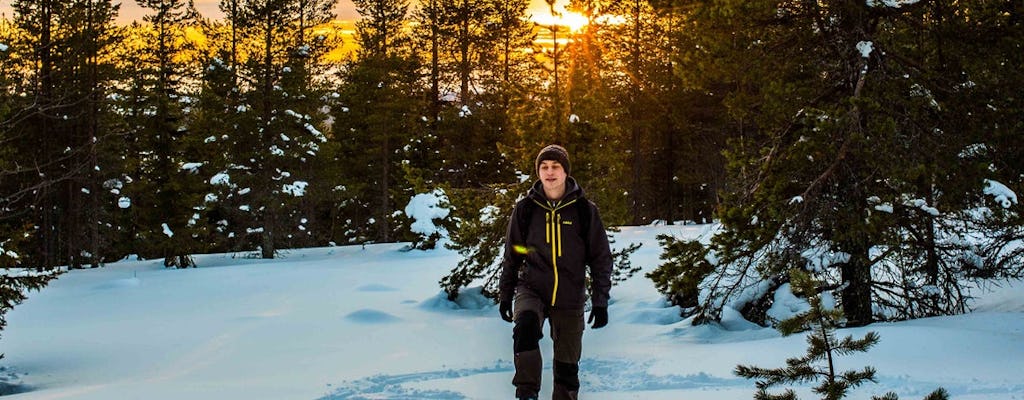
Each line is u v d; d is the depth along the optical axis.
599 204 12.62
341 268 21.41
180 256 26.83
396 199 32.09
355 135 37.72
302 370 7.54
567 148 12.41
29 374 8.82
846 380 3.39
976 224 7.89
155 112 27.67
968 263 8.52
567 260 4.04
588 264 4.15
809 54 8.38
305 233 40.72
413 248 26.94
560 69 12.84
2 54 15.11
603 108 12.82
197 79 31.81
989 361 5.05
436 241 26.00
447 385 5.42
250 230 33.47
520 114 12.77
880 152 7.24
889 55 7.78
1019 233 8.21
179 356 9.49
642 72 35.38
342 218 46.78
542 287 4.06
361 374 6.74
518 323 3.96
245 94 29.58
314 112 37.06
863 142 7.22
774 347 6.13
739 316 8.87
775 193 7.77
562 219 4.05
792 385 4.67
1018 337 5.76
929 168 7.13
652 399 4.59
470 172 35.50
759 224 7.75
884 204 7.51
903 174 7.11
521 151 12.84
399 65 37.56
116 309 14.91
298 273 20.36
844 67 8.14
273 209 29.53
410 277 18.27
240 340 10.34
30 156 26.44
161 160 27.31
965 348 5.49
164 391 5.85
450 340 9.39
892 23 8.19
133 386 6.31
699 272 7.97
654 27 34.03
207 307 14.51
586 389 5.11
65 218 29.78
